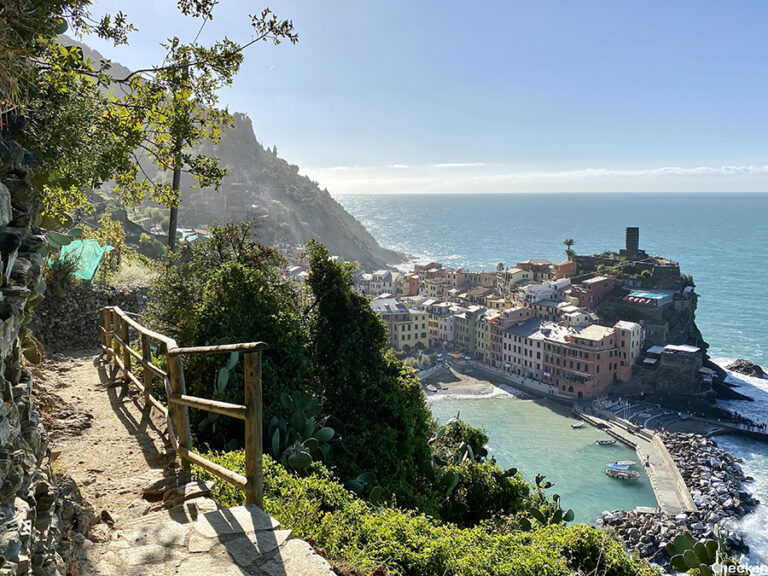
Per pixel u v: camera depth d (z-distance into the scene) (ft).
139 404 32.09
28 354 16.48
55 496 15.79
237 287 53.21
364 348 65.77
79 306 56.34
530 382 343.46
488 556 31.01
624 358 331.98
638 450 243.81
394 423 59.57
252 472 17.34
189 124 33.96
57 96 23.27
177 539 15.65
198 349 19.17
